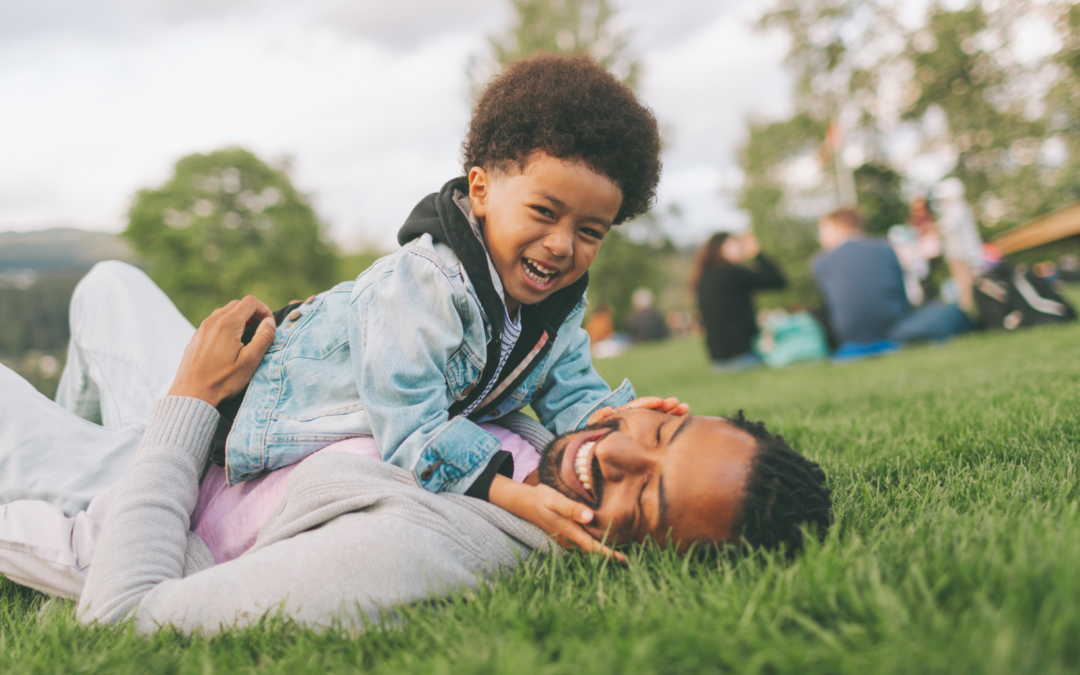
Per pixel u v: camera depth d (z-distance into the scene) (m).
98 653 1.04
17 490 1.45
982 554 0.99
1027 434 1.84
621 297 29.31
